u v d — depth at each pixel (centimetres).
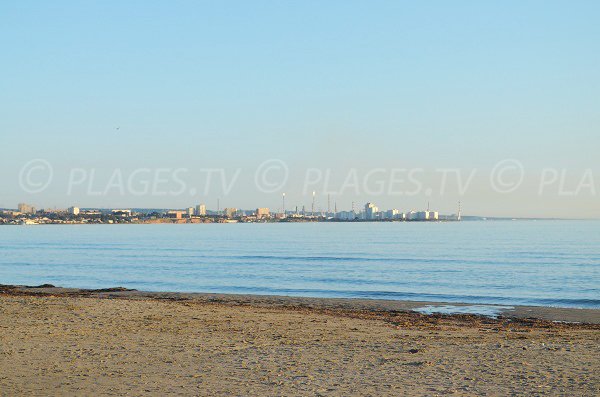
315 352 1658
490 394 1199
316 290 4619
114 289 4162
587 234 19175
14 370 1412
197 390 1231
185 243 13812
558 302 3906
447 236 17762
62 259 8588
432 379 1330
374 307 3341
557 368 1445
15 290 4047
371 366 1467
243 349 1700
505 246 11712
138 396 1185
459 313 3144
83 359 1542
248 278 5641
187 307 2845
